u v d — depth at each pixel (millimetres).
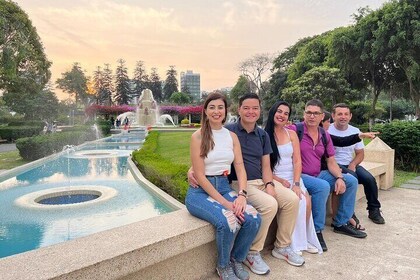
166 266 2396
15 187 7535
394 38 19344
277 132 3404
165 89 76312
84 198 6727
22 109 29844
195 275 2604
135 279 2213
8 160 12438
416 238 3521
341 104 4270
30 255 1934
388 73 24406
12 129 23641
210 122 2807
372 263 2912
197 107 43031
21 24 20625
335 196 3928
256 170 3125
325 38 30281
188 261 2547
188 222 2539
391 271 2754
